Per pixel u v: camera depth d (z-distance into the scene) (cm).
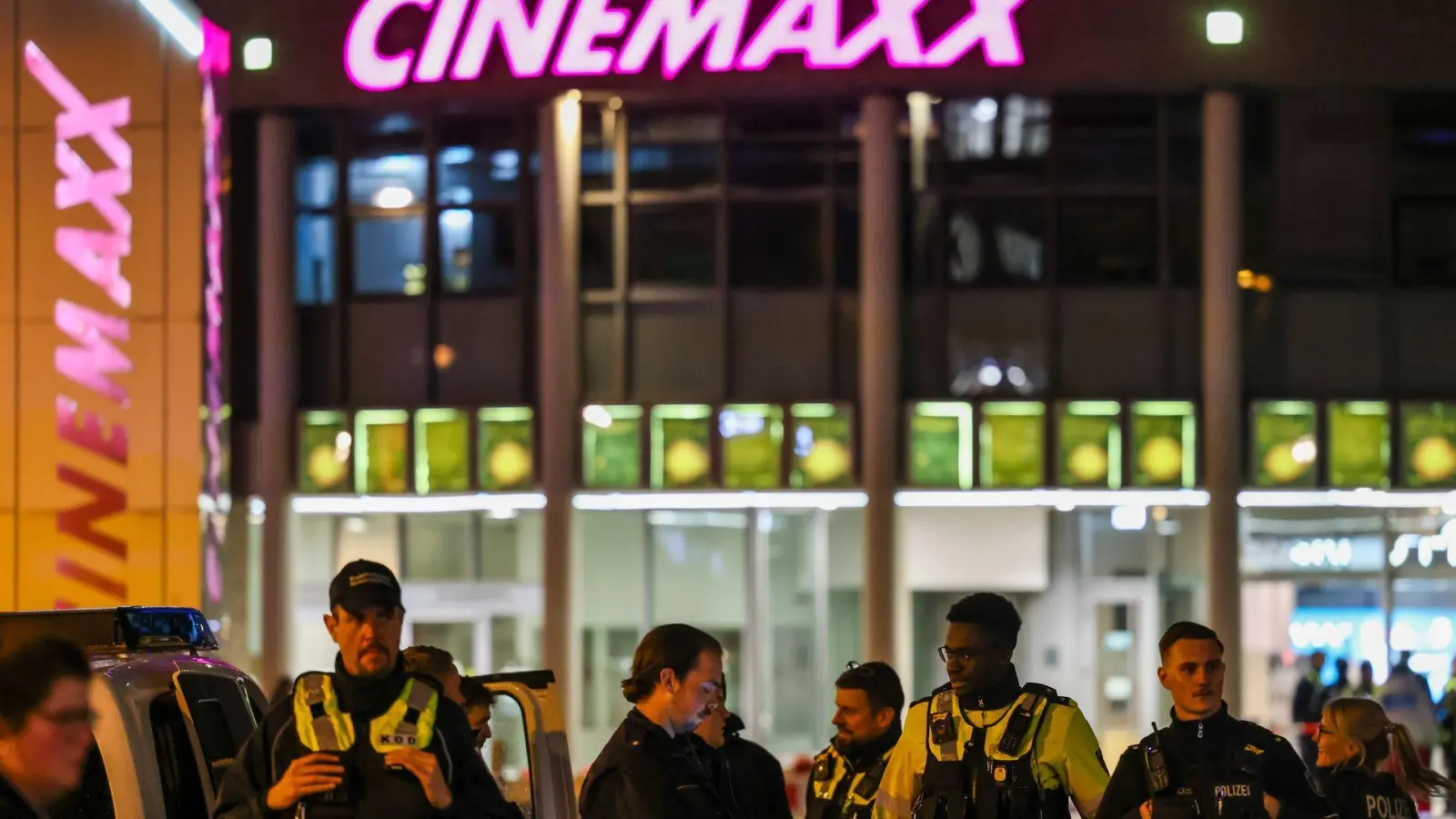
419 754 728
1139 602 3828
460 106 3906
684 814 938
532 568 3919
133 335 2880
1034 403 3797
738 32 3753
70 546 2858
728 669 3844
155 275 2883
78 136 2914
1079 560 3844
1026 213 3828
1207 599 3756
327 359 3950
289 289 3934
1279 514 3816
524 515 3928
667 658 953
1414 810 1159
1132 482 3784
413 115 3938
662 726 957
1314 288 3822
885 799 952
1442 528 3791
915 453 3809
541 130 3853
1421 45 3716
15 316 2895
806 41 3744
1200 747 870
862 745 1167
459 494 3891
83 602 2847
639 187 3869
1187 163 3825
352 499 3909
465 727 761
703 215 3862
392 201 3941
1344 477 3791
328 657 3956
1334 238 3828
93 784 823
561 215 3828
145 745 840
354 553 3966
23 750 605
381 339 3934
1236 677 3722
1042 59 3728
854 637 3859
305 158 3966
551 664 3812
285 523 3912
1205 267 3781
